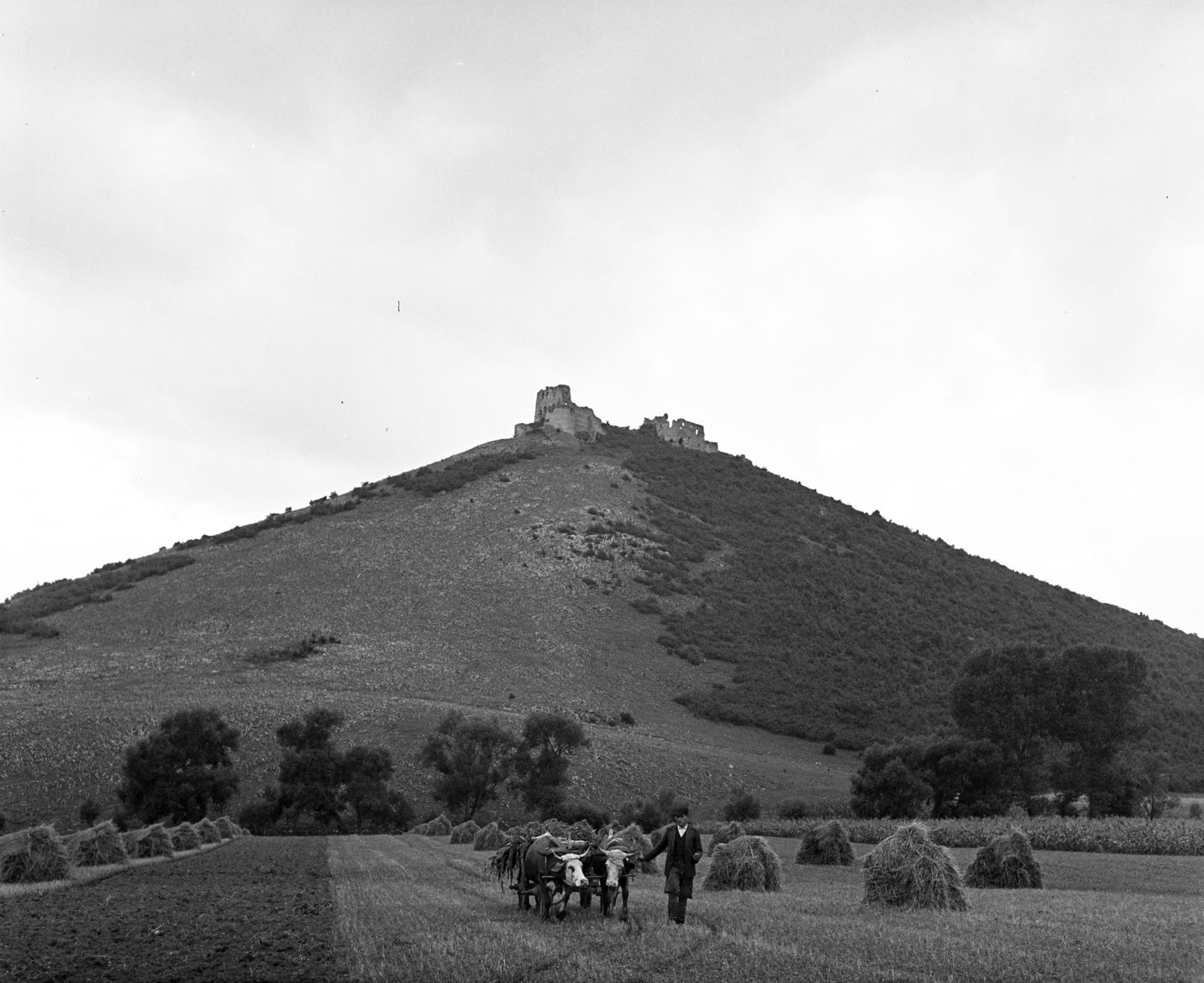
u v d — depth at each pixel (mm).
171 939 17219
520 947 15125
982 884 25875
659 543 194000
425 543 185625
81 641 144625
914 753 77500
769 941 15211
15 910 21781
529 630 150000
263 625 148625
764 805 88000
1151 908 19375
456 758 82312
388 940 16047
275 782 84438
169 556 192375
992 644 159125
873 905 19891
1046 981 12086
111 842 34594
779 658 149625
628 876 18672
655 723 119812
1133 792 79188
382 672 126875
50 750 87000
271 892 24906
